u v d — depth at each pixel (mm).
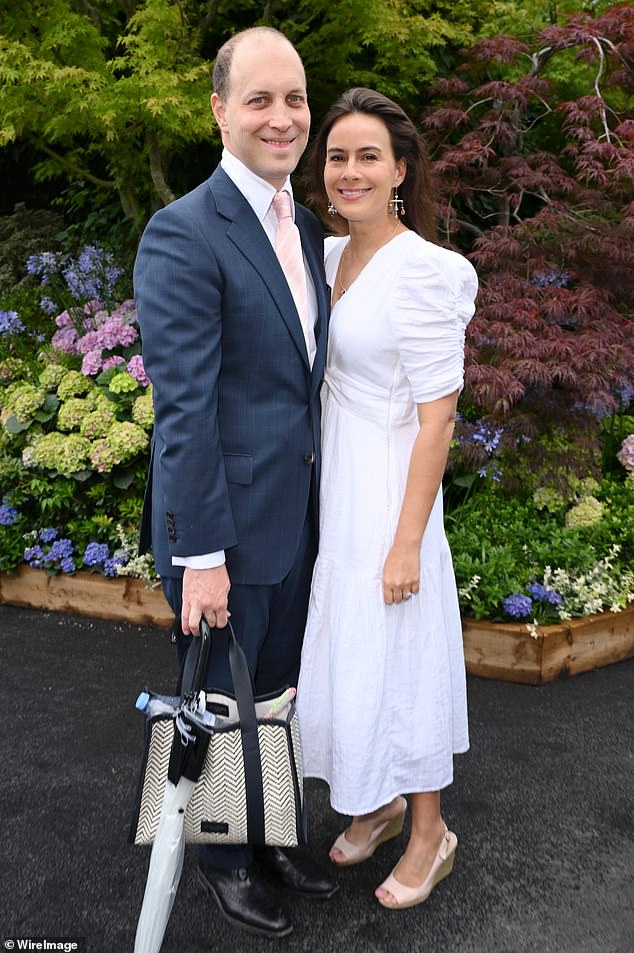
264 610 1845
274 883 2025
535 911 1940
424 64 4613
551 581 3125
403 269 1738
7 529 3613
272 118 1661
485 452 3309
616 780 2424
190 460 1629
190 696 1675
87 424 3553
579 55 3947
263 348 1717
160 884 1591
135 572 3434
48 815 2268
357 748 1847
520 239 3684
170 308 1616
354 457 1846
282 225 1807
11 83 3666
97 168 5887
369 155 1787
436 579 1923
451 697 1975
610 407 3283
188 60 4070
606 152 3590
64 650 3223
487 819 2256
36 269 5125
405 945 1843
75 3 4480
